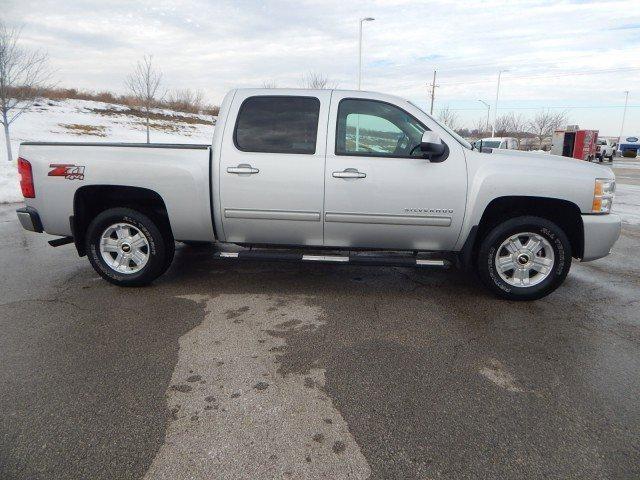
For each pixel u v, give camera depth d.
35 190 4.43
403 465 2.21
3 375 2.95
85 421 2.50
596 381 2.97
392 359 3.22
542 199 4.14
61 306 4.11
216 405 2.66
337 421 2.53
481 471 2.17
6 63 14.99
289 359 3.21
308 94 4.27
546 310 4.16
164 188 4.28
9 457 2.23
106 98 36.47
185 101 42.25
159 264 4.52
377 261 4.29
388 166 4.11
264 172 4.18
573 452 2.31
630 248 6.65
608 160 36.06
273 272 5.19
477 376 3.01
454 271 5.31
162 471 2.15
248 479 2.11
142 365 3.09
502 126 68.25
